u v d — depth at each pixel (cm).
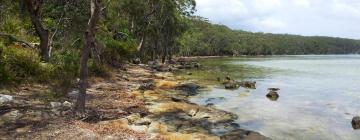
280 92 2505
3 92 1502
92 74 2402
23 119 1160
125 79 2609
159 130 1233
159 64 5478
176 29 6569
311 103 2027
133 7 5112
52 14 2791
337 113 1739
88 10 2719
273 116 1633
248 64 6875
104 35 3412
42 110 1288
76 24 2681
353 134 1344
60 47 2628
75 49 2669
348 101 2125
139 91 2078
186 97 2120
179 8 6600
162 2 5725
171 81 2833
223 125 1412
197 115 1533
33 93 1573
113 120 1274
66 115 1255
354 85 3047
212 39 15012
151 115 1490
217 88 2603
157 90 2272
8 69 1648
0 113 1196
